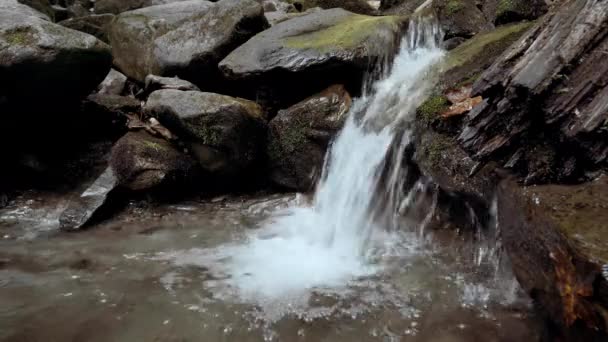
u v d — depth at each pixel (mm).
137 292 3559
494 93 3416
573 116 2871
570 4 3383
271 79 5910
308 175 5520
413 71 5574
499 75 3348
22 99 5059
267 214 5215
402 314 3275
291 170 5598
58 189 5574
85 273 3848
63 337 3021
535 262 2680
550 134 3117
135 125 5762
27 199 5355
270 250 4336
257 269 3957
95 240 4504
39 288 3600
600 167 2848
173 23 7465
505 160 3381
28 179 5590
